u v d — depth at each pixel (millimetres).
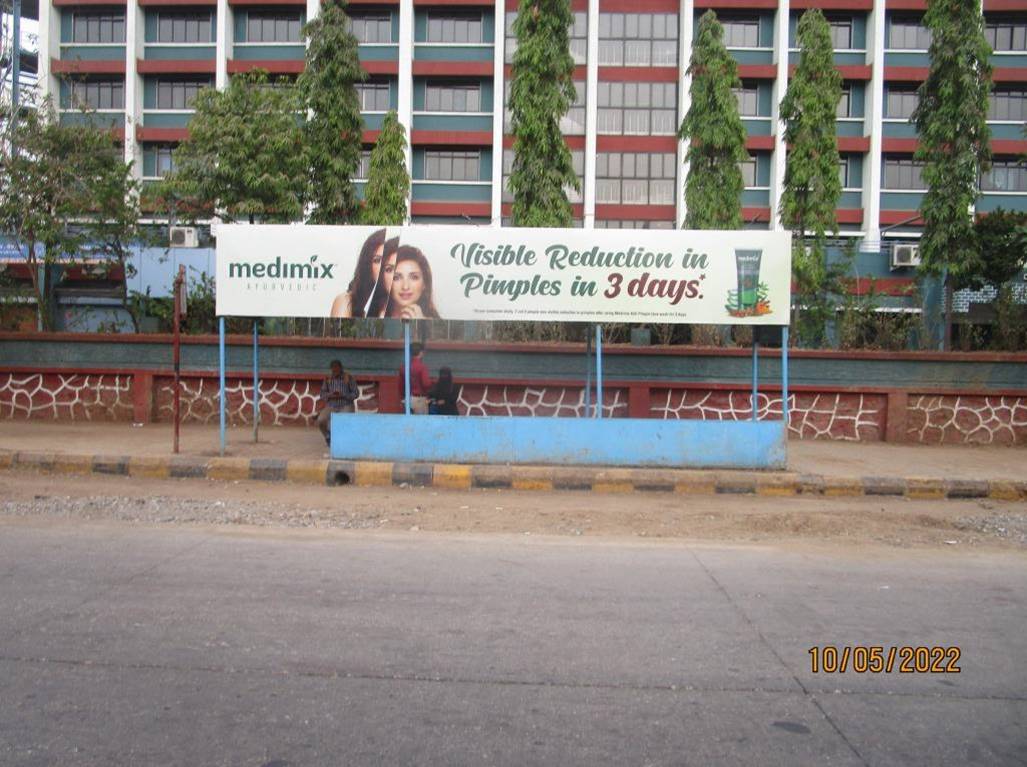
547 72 17875
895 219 35656
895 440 15281
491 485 11422
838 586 6875
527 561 7512
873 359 15320
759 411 15469
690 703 4609
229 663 5012
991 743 4219
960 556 8070
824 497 11398
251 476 11688
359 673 4906
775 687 4848
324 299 11750
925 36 35938
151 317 18984
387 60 36438
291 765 3842
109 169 19109
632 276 11680
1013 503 11305
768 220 36219
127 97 36656
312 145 19141
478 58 36719
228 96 19266
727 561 7641
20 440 13359
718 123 20328
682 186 35969
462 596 6398
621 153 36906
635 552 7949
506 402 15367
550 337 16297
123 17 37156
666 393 15375
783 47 35625
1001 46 35656
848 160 36531
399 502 10398
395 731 4195
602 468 11859
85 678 4762
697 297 11695
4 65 22500
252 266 11773
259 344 15398
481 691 4695
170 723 4230
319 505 10086
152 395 15586
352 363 15398
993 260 19312
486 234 11680
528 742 4109
